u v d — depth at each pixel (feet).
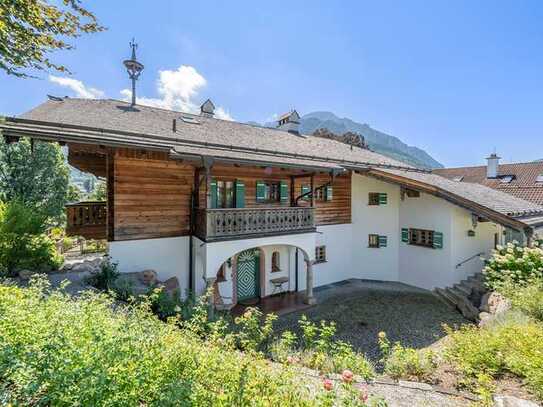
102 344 8.96
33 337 8.66
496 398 12.17
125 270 29.71
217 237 30.25
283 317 33.88
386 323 31.30
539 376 12.25
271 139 47.73
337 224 48.65
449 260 40.70
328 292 43.14
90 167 33.99
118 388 7.36
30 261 26.35
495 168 87.66
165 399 7.66
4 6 13.69
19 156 71.15
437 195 38.75
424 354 17.83
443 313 33.99
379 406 9.64
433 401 13.06
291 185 42.80
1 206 26.25
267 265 41.42
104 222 32.86
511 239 49.73
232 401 8.50
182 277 33.30
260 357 13.23
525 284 26.76
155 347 10.18
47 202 73.56
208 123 45.11
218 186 36.19
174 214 32.73
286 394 9.56
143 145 26.99
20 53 15.34
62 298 15.39
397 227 47.62
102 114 33.24
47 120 26.91
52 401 6.67
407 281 46.32
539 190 62.85
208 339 15.70
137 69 42.19
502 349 15.26
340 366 16.51
